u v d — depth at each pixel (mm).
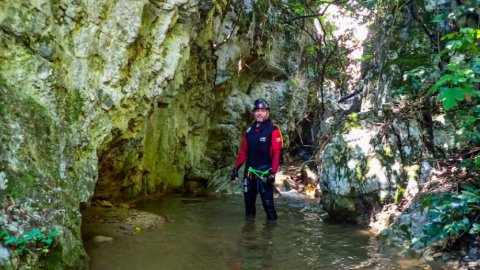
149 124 6180
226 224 4777
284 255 3629
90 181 3648
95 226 4289
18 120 2869
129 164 5512
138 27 4016
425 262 3297
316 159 7105
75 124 3475
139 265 3285
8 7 3107
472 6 3541
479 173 3578
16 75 3092
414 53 5250
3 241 2361
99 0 3682
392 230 3844
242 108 9820
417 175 4332
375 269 3246
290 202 6332
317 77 11719
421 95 4473
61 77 3426
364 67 9227
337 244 3959
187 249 3748
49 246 2615
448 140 4266
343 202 4832
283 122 11578
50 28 3320
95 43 3719
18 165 2729
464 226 3088
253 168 5246
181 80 5922
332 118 9477
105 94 3852
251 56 9938
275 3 10312
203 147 8242
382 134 4684
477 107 3312
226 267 3311
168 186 6879
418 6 5328
